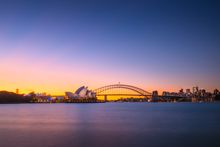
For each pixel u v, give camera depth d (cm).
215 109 18275
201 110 16800
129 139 5094
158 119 9612
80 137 5362
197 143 4653
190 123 7950
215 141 4816
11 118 10588
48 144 4634
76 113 14538
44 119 10019
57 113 14600
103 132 6075
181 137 5275
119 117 10969
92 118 10512
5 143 4734
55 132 6116
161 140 4962
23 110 18725
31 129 6725
